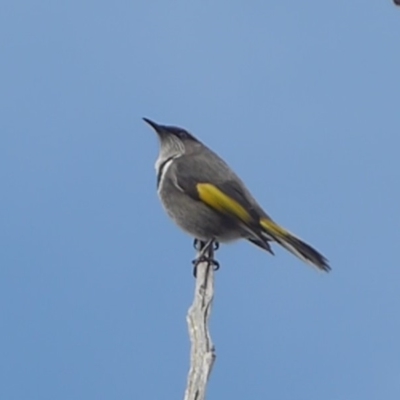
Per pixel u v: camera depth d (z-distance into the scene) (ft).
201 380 36.27
